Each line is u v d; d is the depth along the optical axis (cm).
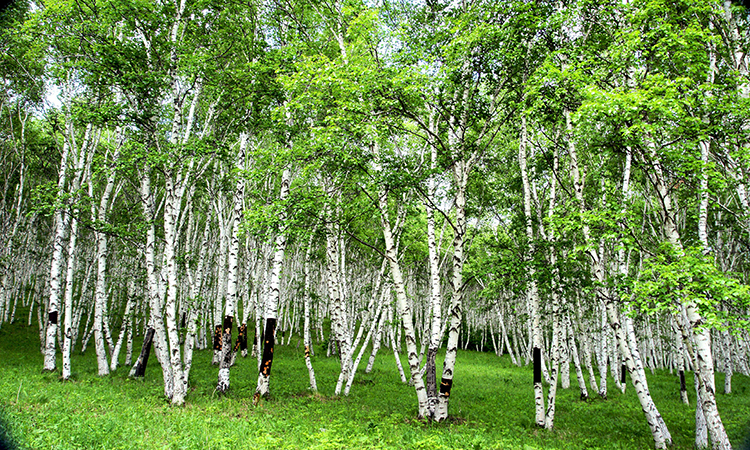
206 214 2384
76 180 1672
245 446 741
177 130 1309
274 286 1286
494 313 4206
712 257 825
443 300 3155
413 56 1117
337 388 1461
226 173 1872
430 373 1221
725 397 1886
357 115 1050
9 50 1622
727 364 2073
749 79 873
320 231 1220
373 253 2327
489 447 832
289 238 1314
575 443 965
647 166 953
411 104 1184
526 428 1119
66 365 1431
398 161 1186
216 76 1365
